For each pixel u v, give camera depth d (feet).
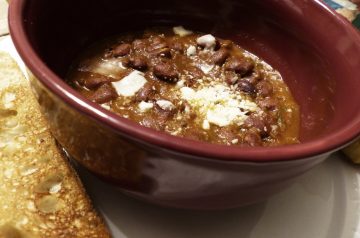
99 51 1.13
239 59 1.15
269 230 0.99
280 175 0.86
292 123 1.08
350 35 1.02
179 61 1.13
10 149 1.00
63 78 1.07
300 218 1.01
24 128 1.03
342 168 1.10
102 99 1.02
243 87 1.09
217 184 0.85
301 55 1.12
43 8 0.97
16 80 1.10
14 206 0.93
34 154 0.99
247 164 0.80
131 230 0.95
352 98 0.96
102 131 0.82
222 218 0.99
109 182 0.91
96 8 1.11
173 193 0.88
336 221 1.02
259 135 1.03
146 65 1.10
